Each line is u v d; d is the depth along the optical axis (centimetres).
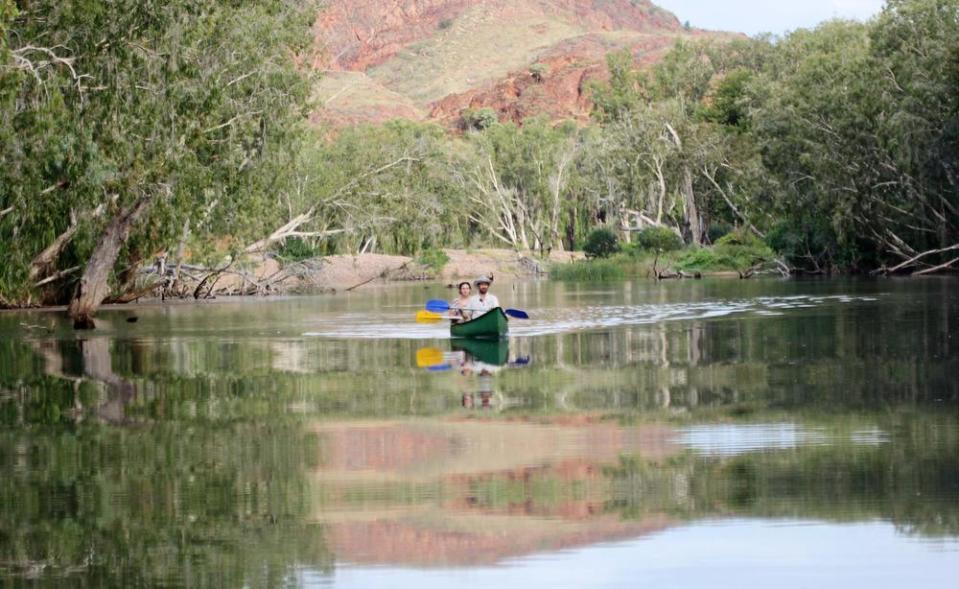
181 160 3384
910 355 2128
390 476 1124
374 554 873
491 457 1209
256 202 4625
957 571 816
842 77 6775
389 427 1408
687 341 2525
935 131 6162
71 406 1631
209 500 1037
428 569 832
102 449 1284
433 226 6141
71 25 2991
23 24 2938
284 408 1583
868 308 3572
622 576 816
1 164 2923
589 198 11462
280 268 5900
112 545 902
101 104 3075
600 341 2584
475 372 2009
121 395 1748
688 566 835
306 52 4866
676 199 10288
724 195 9044
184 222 4028
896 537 895
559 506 1000
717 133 8975
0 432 1406
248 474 1143
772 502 1000
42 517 983
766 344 2403
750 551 866
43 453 1263
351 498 1040
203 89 3475
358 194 5819
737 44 10312
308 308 4244
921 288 4912
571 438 1311
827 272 7512
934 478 1073
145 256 4309
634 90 10838
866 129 6606
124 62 3083
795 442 1262
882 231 7131
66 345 2677
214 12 3550
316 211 5956
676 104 9269
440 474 1131
